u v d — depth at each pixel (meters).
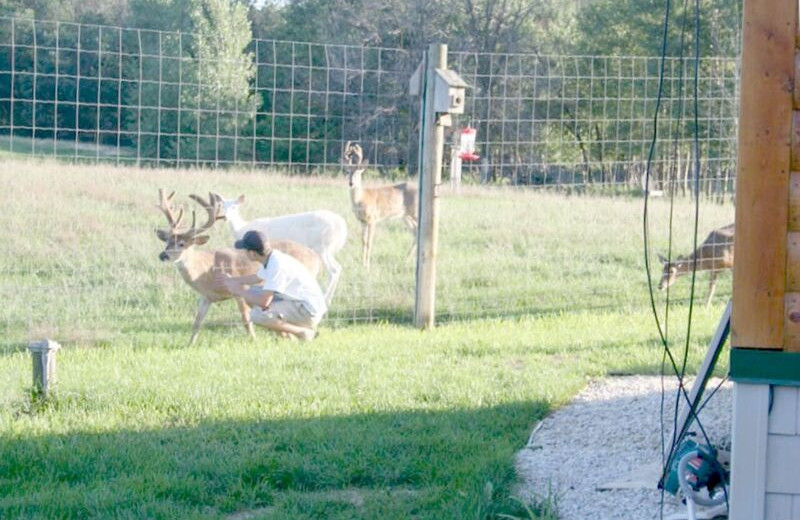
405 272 13.68
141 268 12.65
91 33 28.06
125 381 7.91
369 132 29.02
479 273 12.85
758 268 4.45
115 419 6.92
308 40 32.53
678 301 11.97
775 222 4.43
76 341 9.84
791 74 4.39
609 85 29.39
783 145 4.41
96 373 8.29
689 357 8.72
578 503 5.30
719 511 5.04
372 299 11.74
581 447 6.28
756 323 4.46
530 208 16.52
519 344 9.43
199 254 9.96
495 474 5.61
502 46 32.47
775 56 4.39
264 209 17.05
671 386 7.74
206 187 18.17
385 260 14.77
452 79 10.36
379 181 22.47
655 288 12.39
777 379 4.45
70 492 5.46
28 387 7.53
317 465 5.83
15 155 19.97
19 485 5.65
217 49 25.08
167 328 10.56
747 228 4.45
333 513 5.23
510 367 8.52
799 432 4.47
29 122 26.92
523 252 14.05
